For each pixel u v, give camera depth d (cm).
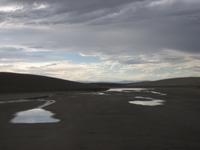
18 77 9288
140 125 1619
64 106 2814
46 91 7319
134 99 3747
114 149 1084
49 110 2477
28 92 6881
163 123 1684
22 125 1658
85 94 5259
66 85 9575
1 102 3569
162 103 3100
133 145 1143
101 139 1252
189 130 1462
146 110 2400
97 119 1875
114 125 1619
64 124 1681
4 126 1630
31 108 2689
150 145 1145
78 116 2044
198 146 1130
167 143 1175
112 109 2484
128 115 2073
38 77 10094
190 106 2745
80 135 1342
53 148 1100
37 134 1374
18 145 1148
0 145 1152
